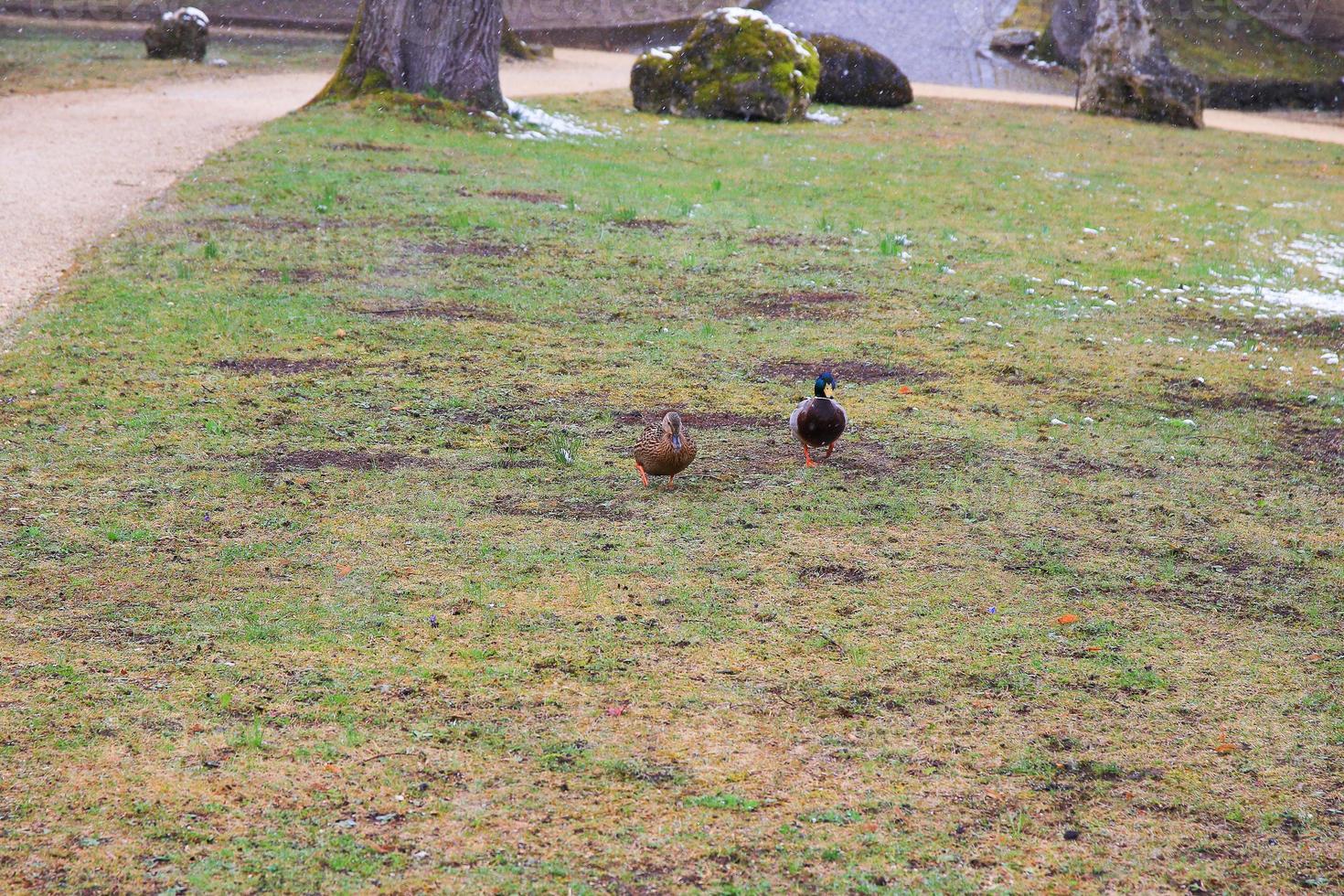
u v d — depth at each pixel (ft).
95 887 17.40
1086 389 44.34
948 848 19.16
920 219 72.64
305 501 31.78
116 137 81.10
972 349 48.29
